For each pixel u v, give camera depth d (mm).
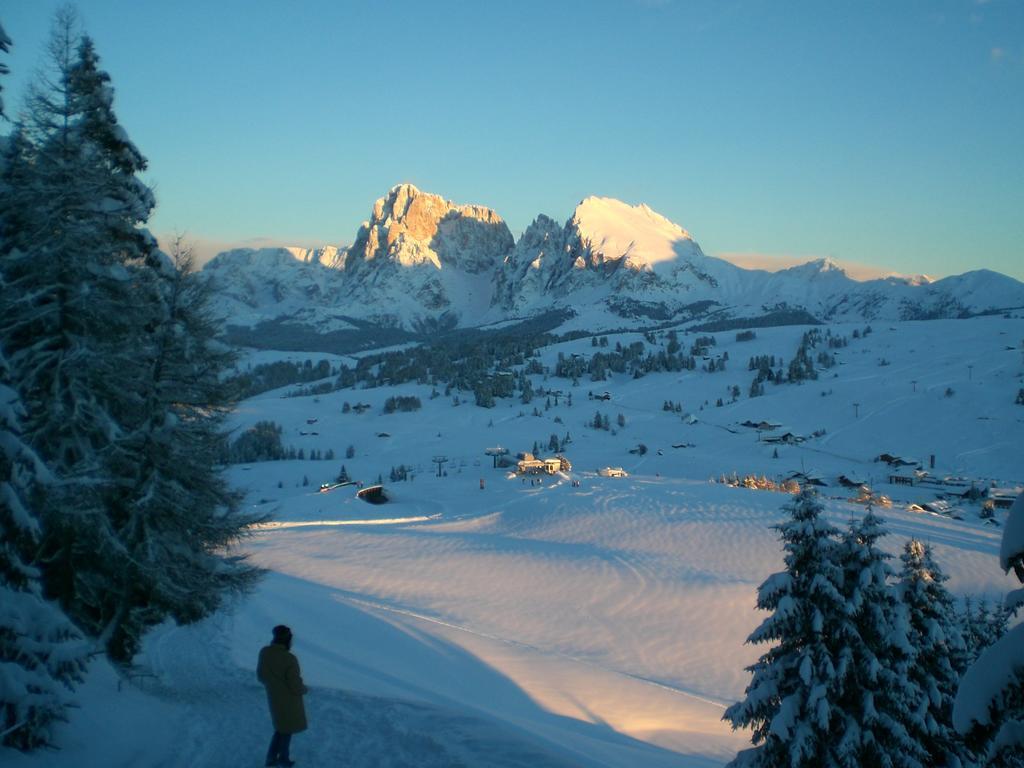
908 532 73375
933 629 16312
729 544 69938
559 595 52906
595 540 76250
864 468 180750
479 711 19891
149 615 16641
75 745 10836
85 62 16906
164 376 16797
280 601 36219
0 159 15555
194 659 19172
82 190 15797
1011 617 22766
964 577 58938
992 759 6512
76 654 10930
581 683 31125
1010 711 6293
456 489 124750
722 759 23016
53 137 16297
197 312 17422
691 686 35469
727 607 49938
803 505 15289
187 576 16938
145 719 12758
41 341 15062
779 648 15539
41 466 10414
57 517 13617
